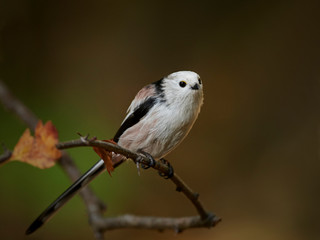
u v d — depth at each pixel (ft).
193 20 47.85
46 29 43.52
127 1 47.88
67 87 42.11
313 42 45.09
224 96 45.70
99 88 43.16
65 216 29.68
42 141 8.27
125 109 42.24
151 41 47.26
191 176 41.81
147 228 19.52
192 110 17.94
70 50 44.60
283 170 40.60
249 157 42.63
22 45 41.19
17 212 29.01
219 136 44.21
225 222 36.58
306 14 46.03
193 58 46.80
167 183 39.22
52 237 29.37
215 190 40.32
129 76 45.42
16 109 25.63
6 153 8.08
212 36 47.39
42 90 40.29
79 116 36.73
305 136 41.83
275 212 37.22
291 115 43.93
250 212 37.52
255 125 44.21
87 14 46.29
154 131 17.94
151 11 48.01
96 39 46.11
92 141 9.90
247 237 34.17
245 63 46.52
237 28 47.26
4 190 28.96
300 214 36.50
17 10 40.93
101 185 30.66
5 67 39.42
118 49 46.37
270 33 46.73
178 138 18.25
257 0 47.26
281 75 45.50
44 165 8.17
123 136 18.35
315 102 43.16
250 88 45.70
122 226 19.99
